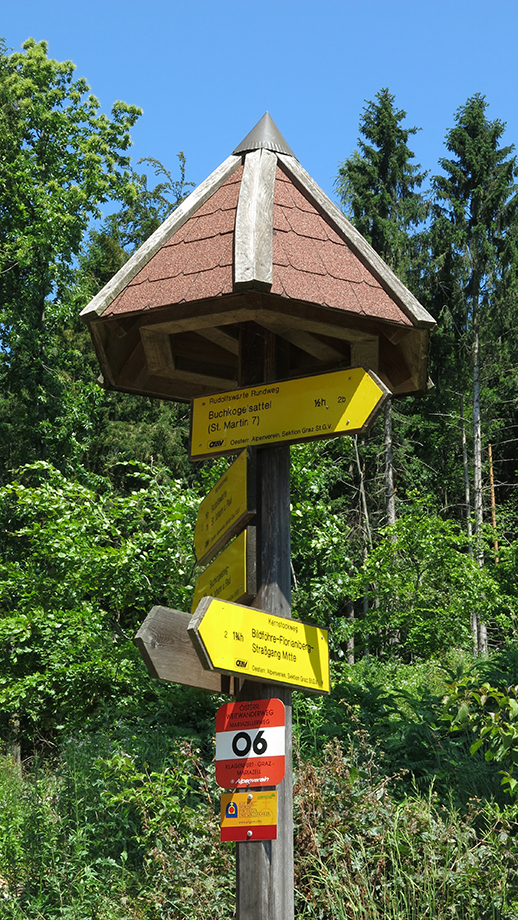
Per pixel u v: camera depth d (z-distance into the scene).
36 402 20.11
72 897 5.52
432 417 31.17
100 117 21.28
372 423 3.39
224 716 3.48
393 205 29.64
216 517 3.84
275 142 4.07
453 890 4.32
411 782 6.01
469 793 5.42
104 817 6.12
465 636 15.69
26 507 10.62
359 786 5.09
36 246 19.59
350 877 4.51
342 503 26.27
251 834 3.29
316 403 3.57
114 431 24.75
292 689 3.48
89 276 24.03
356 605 23.33
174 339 4.46
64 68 21.38
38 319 20.44
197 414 3.89
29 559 11.84
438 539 15.81
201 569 9.35
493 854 4.40
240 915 3.27
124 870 5.51
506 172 29.05
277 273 3.40
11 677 9.99
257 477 3.70
